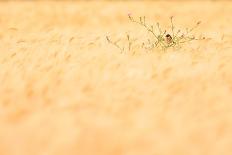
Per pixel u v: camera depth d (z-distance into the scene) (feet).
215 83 45.34
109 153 33.17
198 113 39.06
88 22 78.74
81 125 37.70
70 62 52.90
